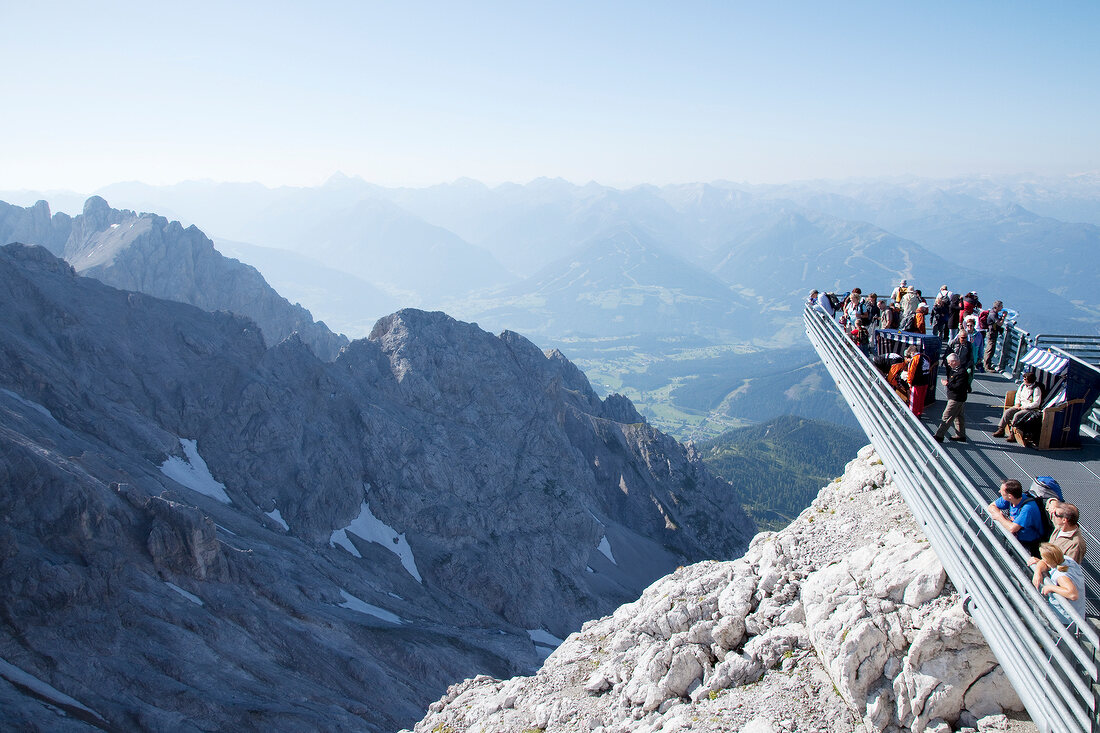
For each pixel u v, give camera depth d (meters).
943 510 15.05
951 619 14.94
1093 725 9.67
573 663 24.47
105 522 63.03
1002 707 14.26
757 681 18.33
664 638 21.75
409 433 127.94
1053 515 12.78
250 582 72.12
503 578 112.06
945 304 29.84
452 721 25.56
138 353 115.12
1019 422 19.94
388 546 110.56
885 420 20.08
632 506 166.75
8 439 61.66
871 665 15.83
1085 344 26.50
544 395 166.00
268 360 127.44
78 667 51.31
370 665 67.69
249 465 109.56
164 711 50.19
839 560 19.67
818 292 35.94
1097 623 12.41
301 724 53.59
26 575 54.28
